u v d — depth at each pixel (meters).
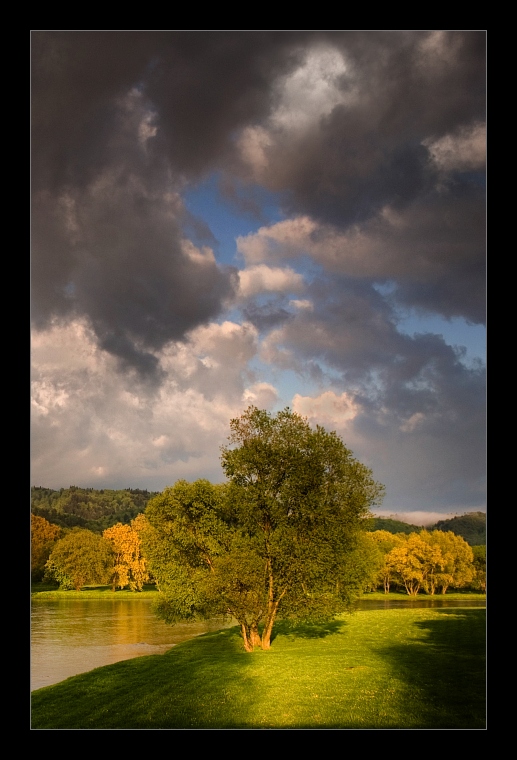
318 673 25.86
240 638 38.12
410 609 55.81
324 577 31.05
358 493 31.73
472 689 22.62
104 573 96.44
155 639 44.34
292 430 31.45
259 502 30.88
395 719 18.98
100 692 25.56
